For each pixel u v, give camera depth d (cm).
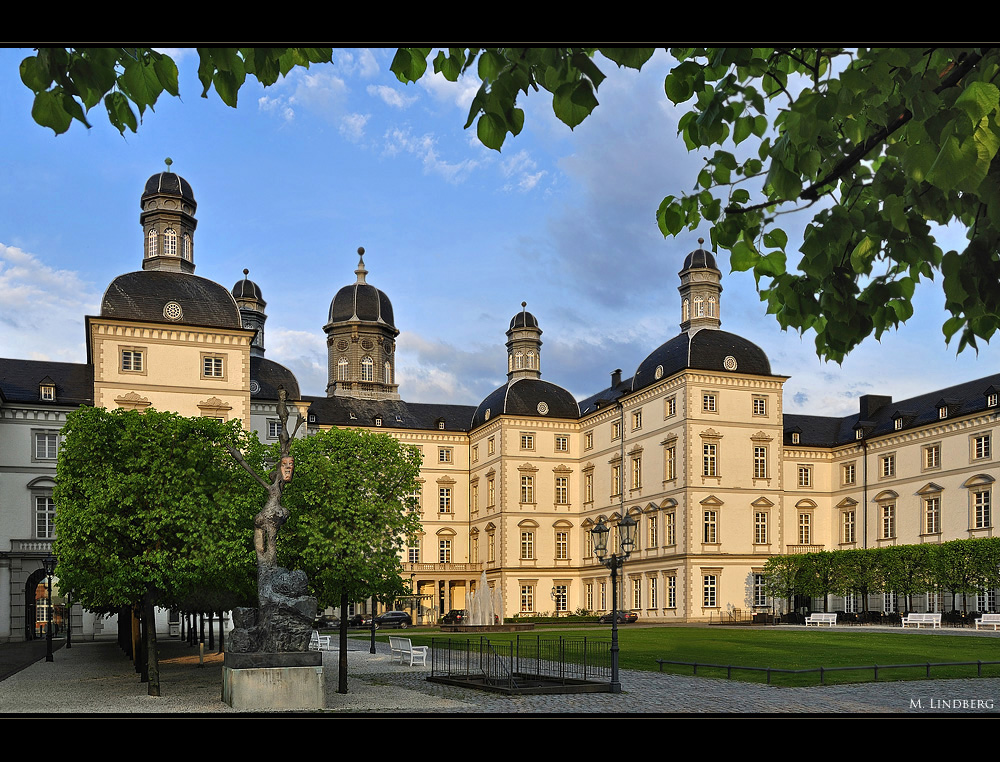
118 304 6262
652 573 7612
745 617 7225
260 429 7869
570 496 9031
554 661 3584
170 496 2591
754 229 796
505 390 9112
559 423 9081
